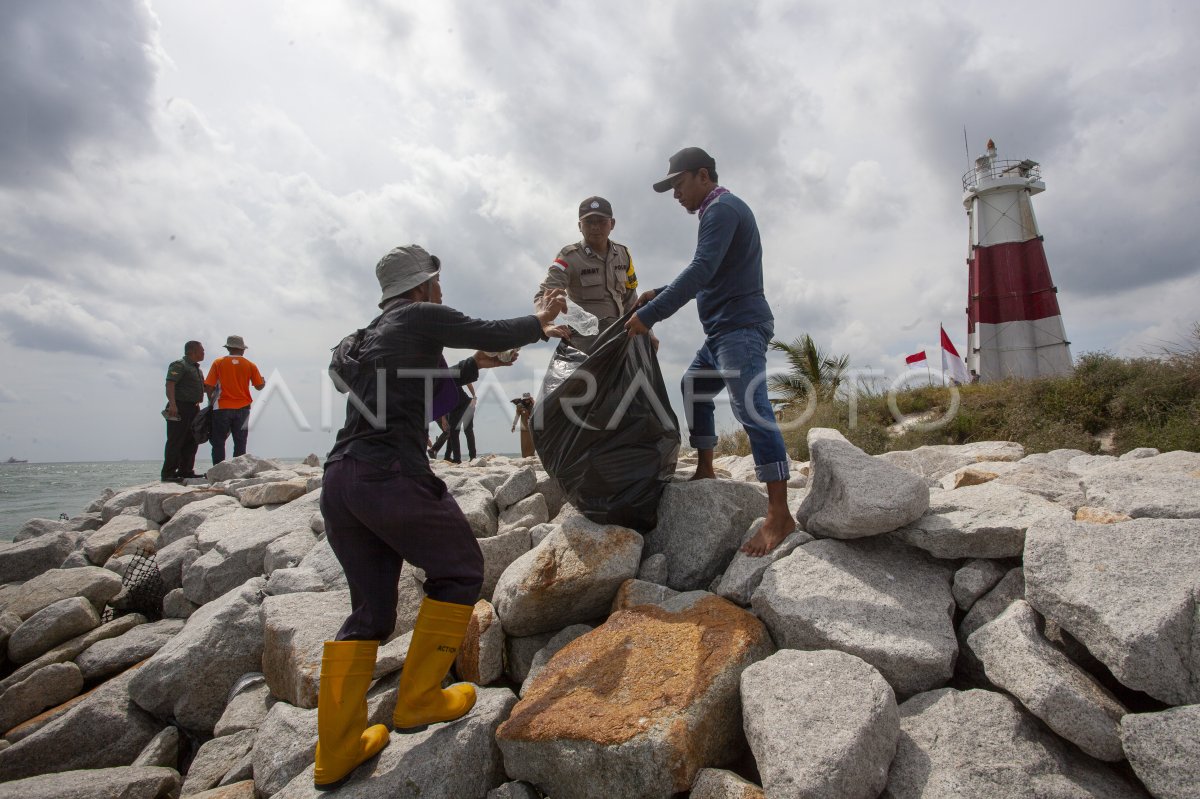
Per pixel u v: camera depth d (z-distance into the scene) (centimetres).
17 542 723
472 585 259
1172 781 175
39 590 514
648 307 324
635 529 354
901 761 213
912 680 245
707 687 236
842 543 306
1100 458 480
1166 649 202
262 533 536
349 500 244
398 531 244
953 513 301
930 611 267
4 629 469
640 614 290
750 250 339
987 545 277
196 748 374
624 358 338
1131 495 290
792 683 225
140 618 520
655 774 215
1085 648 234
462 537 259
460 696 269
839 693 217
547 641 326
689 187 347
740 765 244
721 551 338
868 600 270
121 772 317
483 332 260
